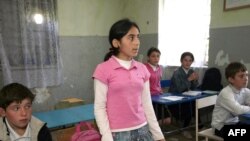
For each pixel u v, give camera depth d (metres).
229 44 3.62
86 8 4.97
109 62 1.24
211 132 2.19
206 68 3.96
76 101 4.11
